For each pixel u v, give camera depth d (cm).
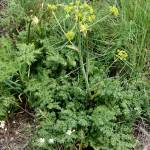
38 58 318
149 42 332
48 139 279
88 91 296
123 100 299
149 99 312
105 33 337
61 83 306
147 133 302
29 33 323
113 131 288
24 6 355
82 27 277
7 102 295
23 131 299
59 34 336
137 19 335
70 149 282
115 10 299
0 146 291
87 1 366
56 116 296
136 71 324
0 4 371
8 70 295
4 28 352
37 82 303
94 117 284
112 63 319
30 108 310
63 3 348
